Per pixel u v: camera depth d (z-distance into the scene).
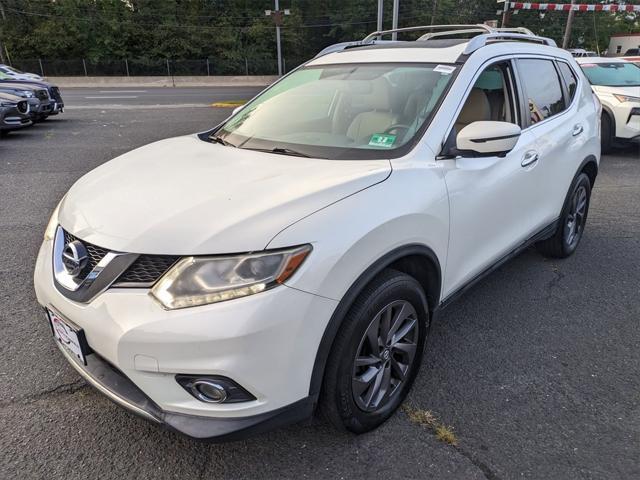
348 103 2.96
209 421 1.84
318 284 1.86
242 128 3.17
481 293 3.82
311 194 2.02
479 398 2.63
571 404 2.59
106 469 2.17
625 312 3.56
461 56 2.93
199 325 1.74
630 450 2.28
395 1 17.06
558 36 52.31
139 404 1.91
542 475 2.14
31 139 10.27
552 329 3.32
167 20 43.09
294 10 47.47
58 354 2.98
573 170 3.93
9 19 41.38
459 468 2.18
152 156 2.83
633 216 5.71
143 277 1.85
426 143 2.50
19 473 2.14
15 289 3.77
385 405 2.38
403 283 2.23
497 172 2.88
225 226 1.86
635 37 44.31
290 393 1.90
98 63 39.66
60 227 2.28
